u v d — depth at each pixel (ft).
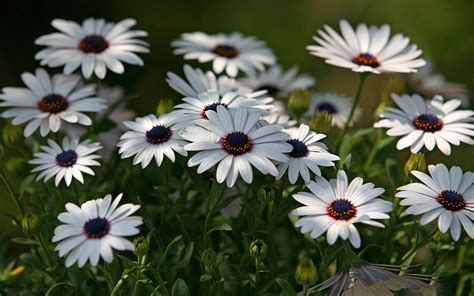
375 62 2.71
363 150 2.84
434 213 2.32
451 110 2.61
